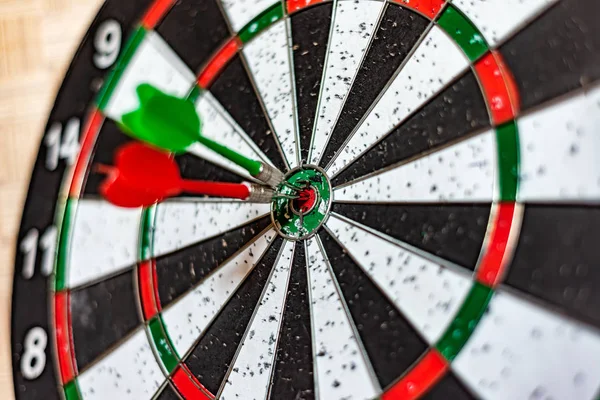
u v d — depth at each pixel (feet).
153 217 2.93
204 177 2.87
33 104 3.36
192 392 2.66
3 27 3.44
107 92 3.17
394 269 2.36
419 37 2.48
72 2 3.34
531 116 2.19
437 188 2.33
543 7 2.24
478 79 2.31
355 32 2.63
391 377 2.27
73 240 3.11
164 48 3.07
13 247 3.28
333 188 2.59
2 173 3.36
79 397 2.92
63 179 3.20
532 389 2.01
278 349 2.54
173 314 2.79
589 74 2.11
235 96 2.87
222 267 2.74
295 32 2.77
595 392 1.91
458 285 2.21
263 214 2.72
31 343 3.12
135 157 1.98
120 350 2.87
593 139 2.07
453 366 2.15
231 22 2.93
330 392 2.38
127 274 2.94
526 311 2.06
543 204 2.11
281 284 2.60
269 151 2.75
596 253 2.00
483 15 2.35
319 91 2.68
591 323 1.96
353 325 2.40
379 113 2.53
